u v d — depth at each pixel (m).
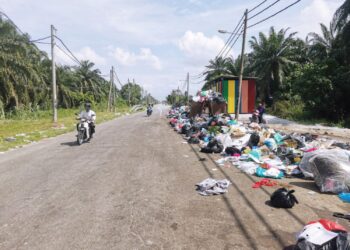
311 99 26.47
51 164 8.84
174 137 15.13
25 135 15.77
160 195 5.89
